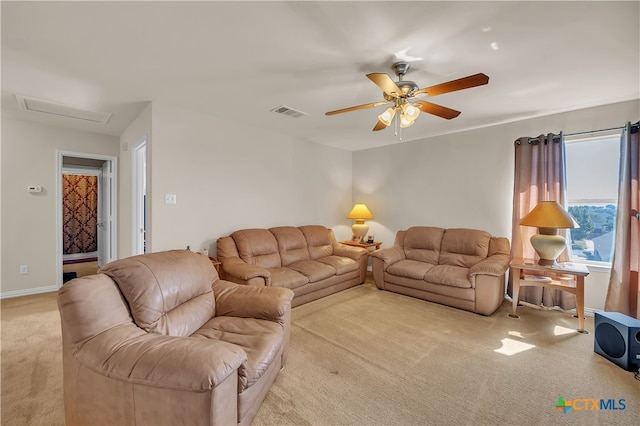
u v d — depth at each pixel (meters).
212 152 3.45
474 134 4.03
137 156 3.73
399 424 1.55
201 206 3.35
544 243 2.98
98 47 1.96
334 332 2.67
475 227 4.04
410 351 2.33
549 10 1.57
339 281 3.91
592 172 3.24
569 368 2.10
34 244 3.82
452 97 2.85
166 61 2.15
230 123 3.64
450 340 2.53
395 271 3.79
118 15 1.62
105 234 4.99
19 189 3.71
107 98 2.88
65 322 1.31
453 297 3.29
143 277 1.61
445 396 1.78
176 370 1.10
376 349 2.36
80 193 6.34
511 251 3.63
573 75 2.38
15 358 2.18
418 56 2.06
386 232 5.07
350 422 1.56
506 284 3.70
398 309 3.28
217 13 1.60
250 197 3.89
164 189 3.04
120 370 1.15
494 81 2.48
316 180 4.91
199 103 3.02
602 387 1.88
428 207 4.53
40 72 2.33
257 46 1.94
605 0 1.49
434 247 4.02
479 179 3.99
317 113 3.35
